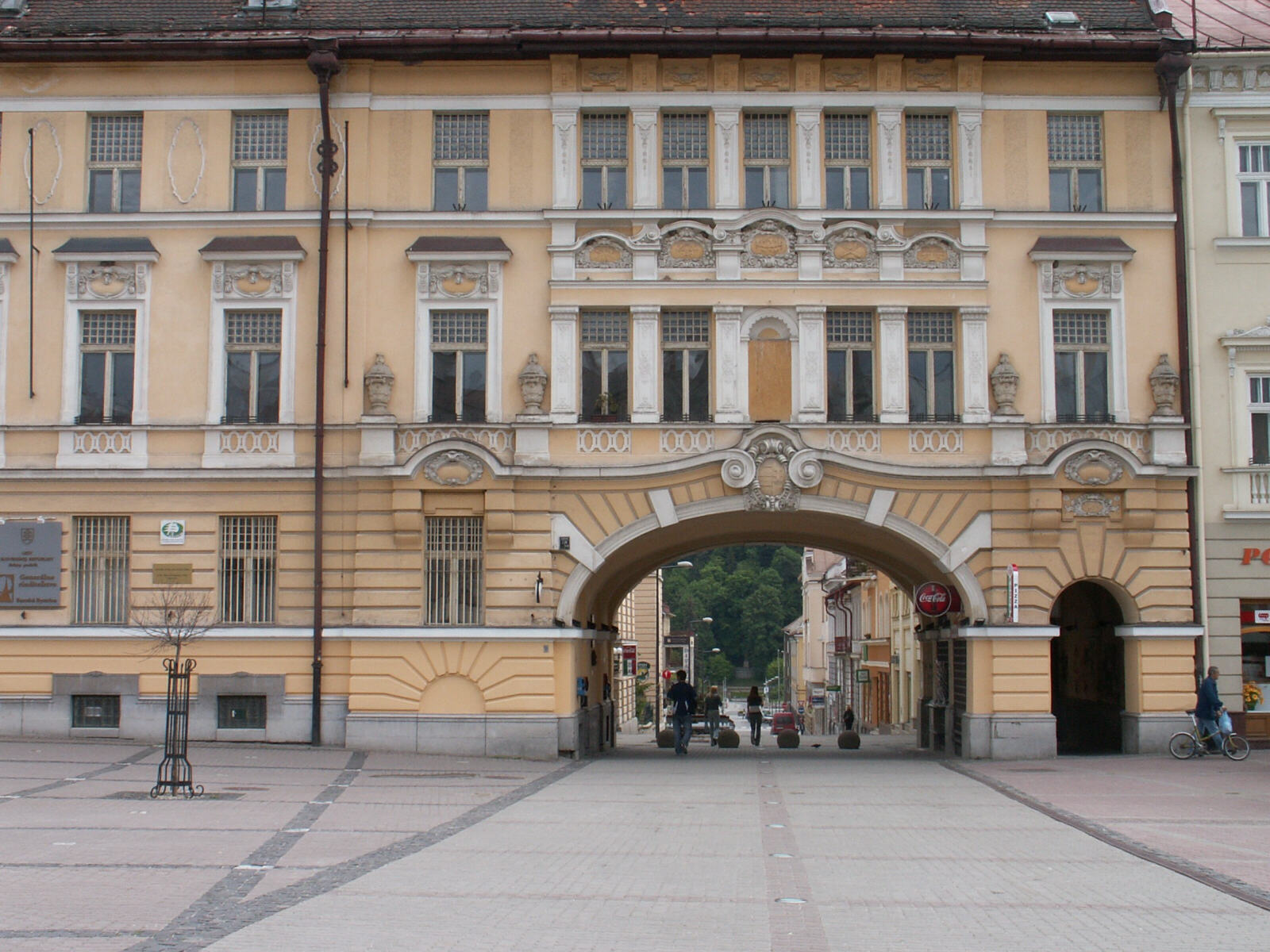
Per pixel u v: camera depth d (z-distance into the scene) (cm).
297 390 2766
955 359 2781
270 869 1270
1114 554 2722
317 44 2752
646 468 2705
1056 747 2712
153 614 2728
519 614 2691
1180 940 1001
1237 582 2759
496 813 1764
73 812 1681
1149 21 2869
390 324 2775
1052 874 1295
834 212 2769
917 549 2794
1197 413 2777
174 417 2773
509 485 2691
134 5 2948
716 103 2798
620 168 2825
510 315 2773
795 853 1433
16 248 2816
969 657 2723
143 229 2809
